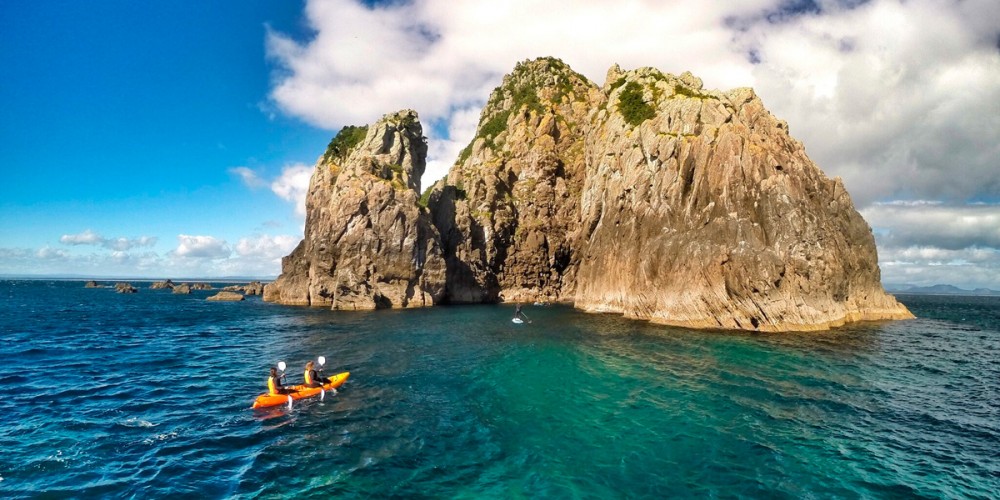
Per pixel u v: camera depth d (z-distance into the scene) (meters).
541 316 56.31
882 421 18.69
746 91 54.66
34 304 84.62
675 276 46.47
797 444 16.12
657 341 36.72
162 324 52.28
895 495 12.71
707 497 12.38
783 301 41.16
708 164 48.22
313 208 81.75
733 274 42.50
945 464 14.76
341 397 21.69
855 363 29.17
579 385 23.70
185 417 18.95
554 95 103.56
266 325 50.34
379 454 15.16
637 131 58.62
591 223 68.81
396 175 78.50
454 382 24.36
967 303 144.00
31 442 16.11
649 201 53.34
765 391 22.67
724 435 16.86
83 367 28.92
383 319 54.28
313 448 15.66
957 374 27.25
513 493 12.56
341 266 69.94
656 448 15.65
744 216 44.41
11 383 24.66
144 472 13.80
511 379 24.92
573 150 93.81
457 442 16.19
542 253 86.56
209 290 155.88
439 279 75.88
